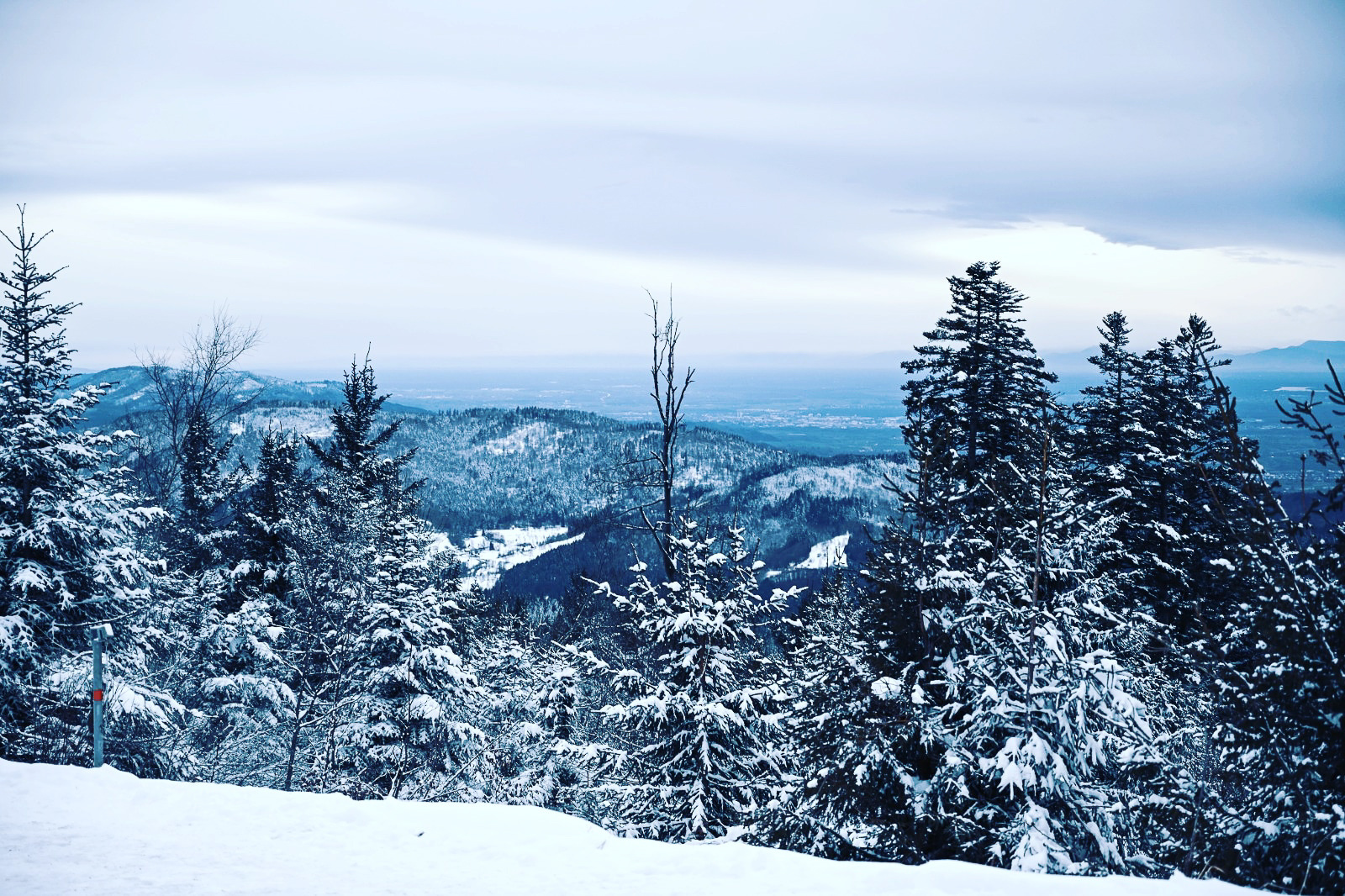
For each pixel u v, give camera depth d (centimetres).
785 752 1816
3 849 898
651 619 1856
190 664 2506
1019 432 2342
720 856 900
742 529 1947
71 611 1997
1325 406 1016
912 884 802
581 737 2714
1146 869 1142
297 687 2533
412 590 2408
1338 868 904
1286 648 972
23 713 1883
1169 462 2280
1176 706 1518
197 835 966
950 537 1542
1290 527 1026
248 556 2895
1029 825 1161
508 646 3134
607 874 862
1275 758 1002
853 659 1538
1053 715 1223
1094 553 1673
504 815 1042
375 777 2244
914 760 1409
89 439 2050
